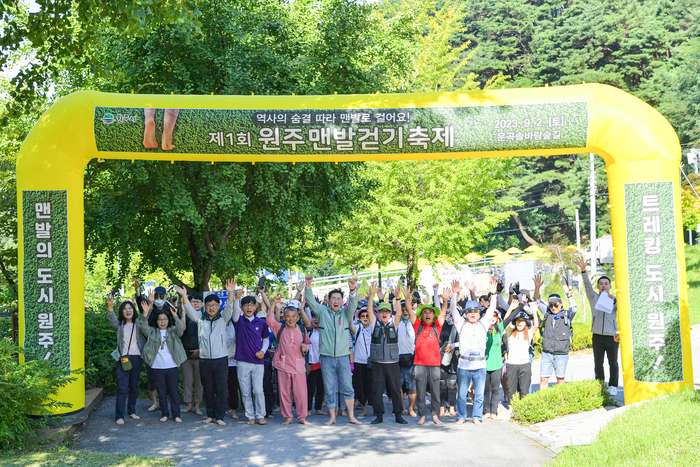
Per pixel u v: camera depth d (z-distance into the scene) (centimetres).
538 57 6744
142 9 1023
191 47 1394
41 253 990
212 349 1013
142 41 1405
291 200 1466
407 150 1016
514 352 1115
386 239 2514
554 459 780
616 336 1038
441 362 1097
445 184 2489
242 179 1323
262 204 1495
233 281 1033
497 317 1102
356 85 1553
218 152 1023
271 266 1661
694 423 760
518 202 2648
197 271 1620
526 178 6344
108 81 1491
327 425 1020
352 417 1043
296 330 1030
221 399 1017
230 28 1407
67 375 966
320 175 1525
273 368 1140
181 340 1098
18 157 1006
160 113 1002
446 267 2578
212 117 1004
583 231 6400
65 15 1168
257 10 1530
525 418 1020
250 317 1027
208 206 1356
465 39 7281
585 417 977
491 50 7056
